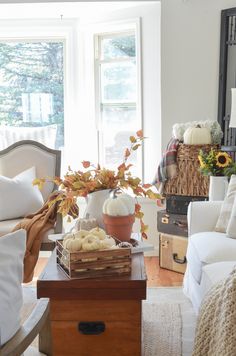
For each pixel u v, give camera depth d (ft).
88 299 5.43
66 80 14.01
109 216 6.74
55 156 11.40
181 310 8.81
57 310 5.47
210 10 11.61
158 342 7.54
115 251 5.52
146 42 12.67
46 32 13.73
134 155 13.58
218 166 9.73
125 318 5.50
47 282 5.39
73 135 14.08
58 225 9.37
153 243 12.75
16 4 11.91
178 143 11.19
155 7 12.35
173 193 11.25
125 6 12.55
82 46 13.70
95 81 13.79
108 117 13.92
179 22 11.77
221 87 11.64
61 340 5.54
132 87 13.44
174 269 11.28
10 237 3.48
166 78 12.03
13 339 3.38
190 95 12.01
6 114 14.32
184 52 11.87
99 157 14.10
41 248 9.26
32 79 14.17
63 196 7.57
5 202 10.21
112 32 13.32
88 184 7.12
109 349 5.57
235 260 7.08
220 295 5.19
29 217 9.94
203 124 11.03
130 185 7.22
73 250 5.49
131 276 5.51
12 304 3.31
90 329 5.52
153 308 8.91
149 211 12.59
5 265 3.34
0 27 13.67
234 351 4.59
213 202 9.00
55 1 11.78
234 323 4.70
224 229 8.37
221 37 11.52
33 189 10.66
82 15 13.42
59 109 14.24
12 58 14.06
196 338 5.45
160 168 11.31
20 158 11.39
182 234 10.98
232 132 11.47
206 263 7.14
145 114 13.05
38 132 13.64
